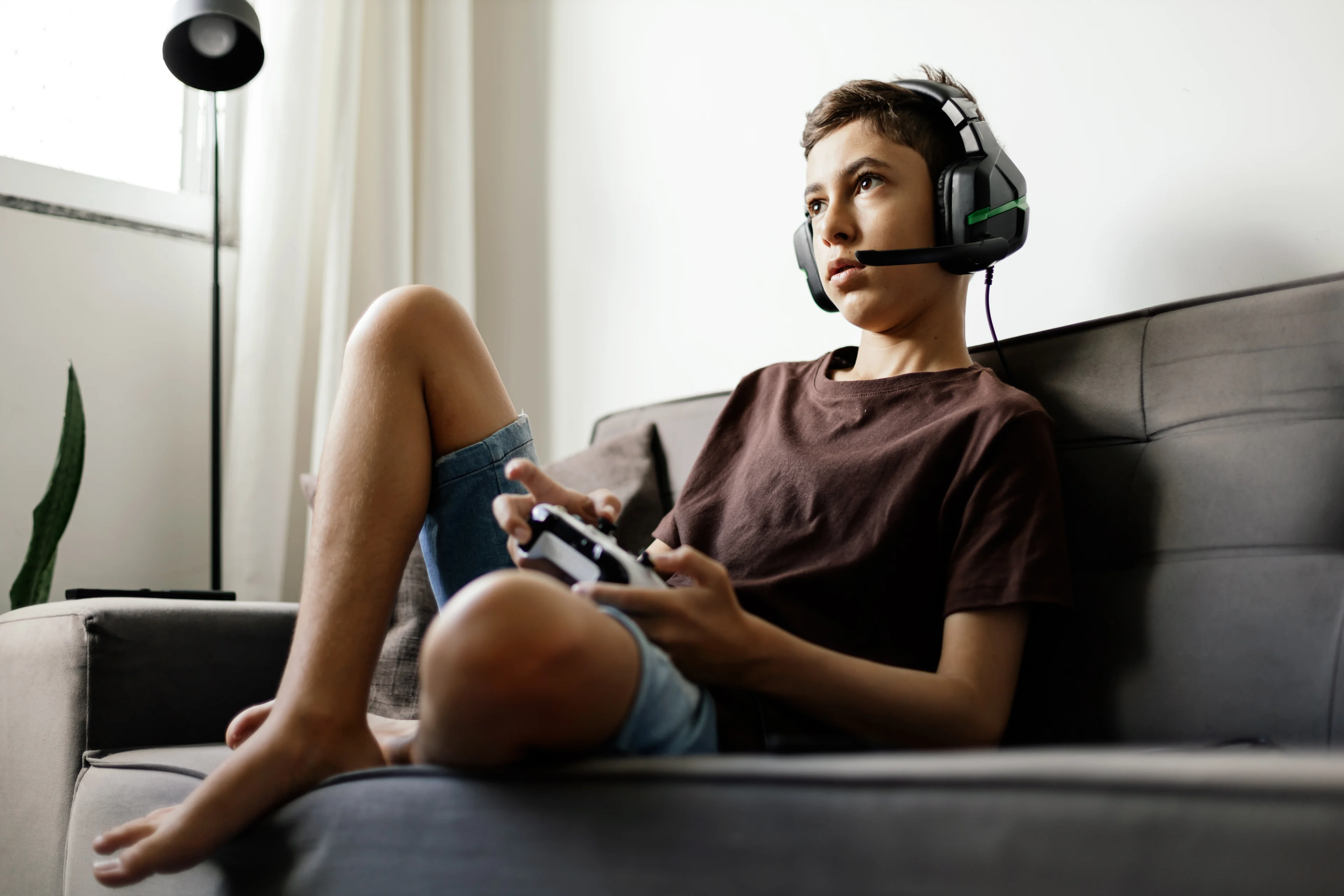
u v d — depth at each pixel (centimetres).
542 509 66
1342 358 83
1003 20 141
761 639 63
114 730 102
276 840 63
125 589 135
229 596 144
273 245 201
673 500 140
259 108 205
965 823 41
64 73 199
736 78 178
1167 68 124
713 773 47
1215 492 85
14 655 109
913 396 95
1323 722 73
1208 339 91
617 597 59
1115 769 39
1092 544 91
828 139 102
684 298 183
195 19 168
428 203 220
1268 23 116
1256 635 78
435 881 54
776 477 95
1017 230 102
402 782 57
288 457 199
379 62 220
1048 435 85
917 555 84
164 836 62
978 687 72
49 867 100
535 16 219
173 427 199
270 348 199
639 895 47
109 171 203
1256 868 36
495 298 220
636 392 190
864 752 70
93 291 191
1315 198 111
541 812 51
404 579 125
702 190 182
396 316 80
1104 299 128
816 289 113
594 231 201
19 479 179
